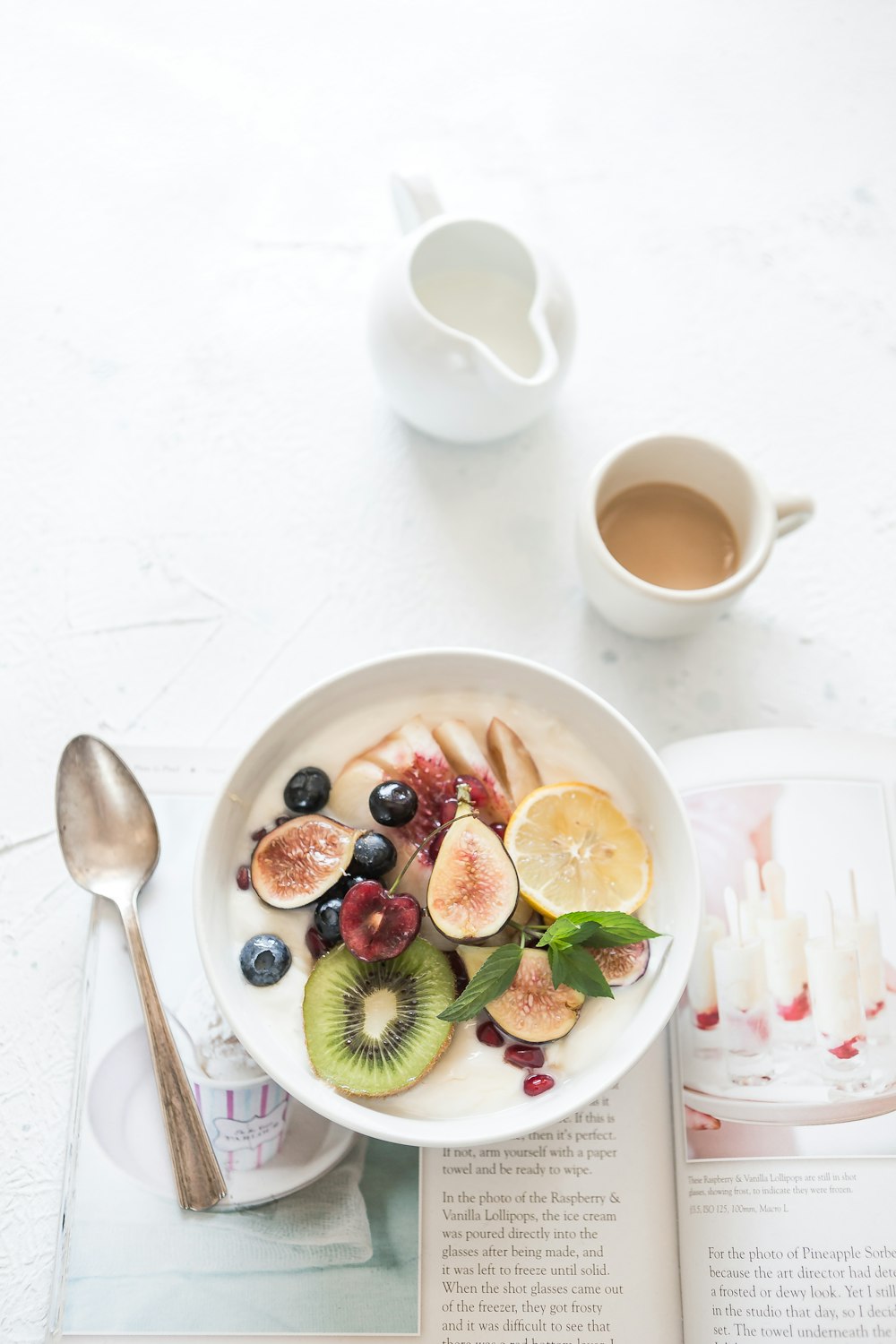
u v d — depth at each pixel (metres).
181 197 0.69
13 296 0.68
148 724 0.63
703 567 0.63
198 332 0.68
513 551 0.66
